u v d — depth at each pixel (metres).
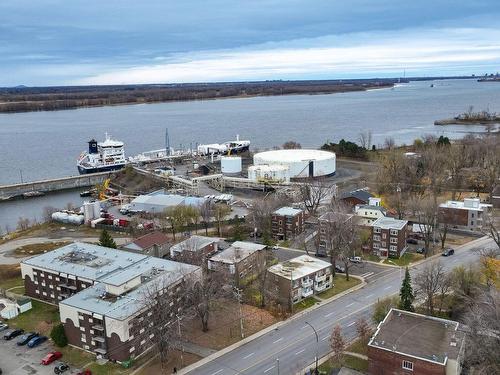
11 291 116.50
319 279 110.31
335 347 82.12
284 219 147.38
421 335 79.44
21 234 164.25
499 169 198.00
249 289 110.25
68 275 104.44
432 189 188.25
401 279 116.44
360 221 145.25
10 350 90.81
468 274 101.75
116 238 155.38
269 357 85.50
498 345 74.19
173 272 101.56
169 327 87.31
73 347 91.38
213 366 83.50
